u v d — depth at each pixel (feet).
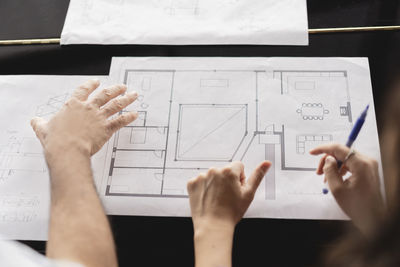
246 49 2.53
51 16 2.75
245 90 2.42
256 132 2.31
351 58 2.44
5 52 2.63
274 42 2.52
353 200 1.98
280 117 2.34
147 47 2.58
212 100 2.41
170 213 2.15
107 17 2.68
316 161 2.22
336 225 2.07
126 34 2.61
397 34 2.50
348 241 1.96
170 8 2.68
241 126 2.33
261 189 2.16
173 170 2.26
